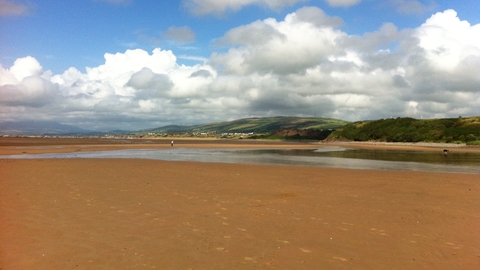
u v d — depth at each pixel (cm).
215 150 6931
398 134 12044
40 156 4484
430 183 2027
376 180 2148
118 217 1143
